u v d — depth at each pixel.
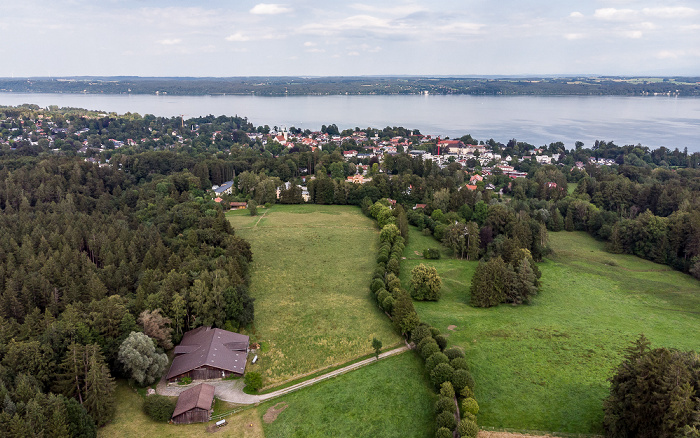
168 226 156.25
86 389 72.38
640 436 64.25
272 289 128.62
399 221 173.62
